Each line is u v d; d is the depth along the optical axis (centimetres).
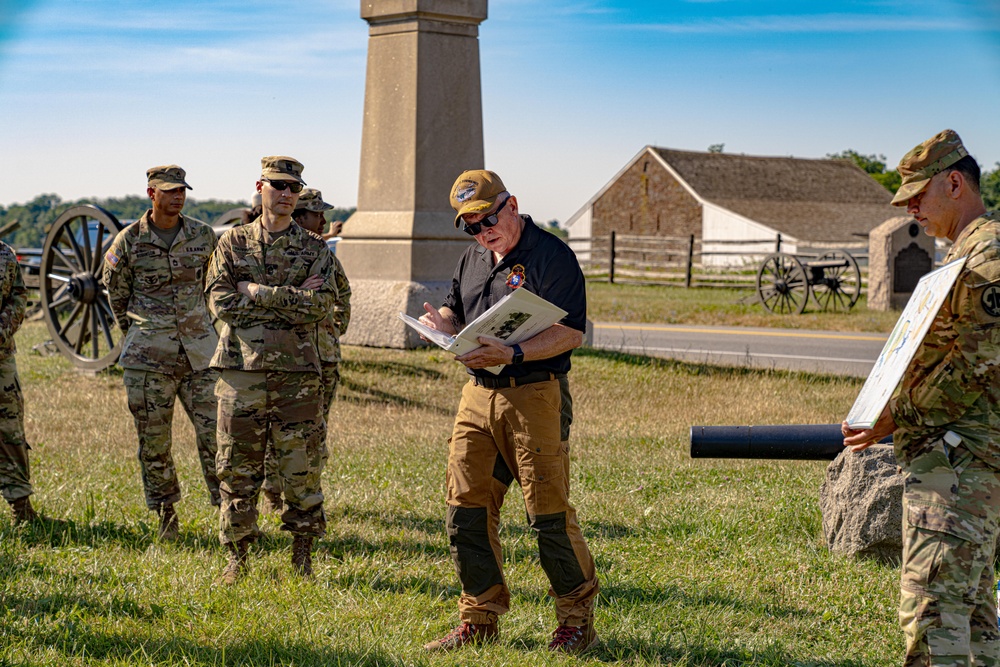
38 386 1065
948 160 334
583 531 585
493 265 403
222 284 483
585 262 4356
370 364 1131
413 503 642
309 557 496
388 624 427
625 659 398
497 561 410
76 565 491
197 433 580
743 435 444
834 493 551
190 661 378
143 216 576
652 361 1245
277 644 393
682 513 623
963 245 323
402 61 1248
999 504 326
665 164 5700
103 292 1123
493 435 399
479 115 1287
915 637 326
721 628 433
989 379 316
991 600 338
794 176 6119
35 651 381
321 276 486
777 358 1391
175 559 506
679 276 3362
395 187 1259
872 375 346
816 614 458
